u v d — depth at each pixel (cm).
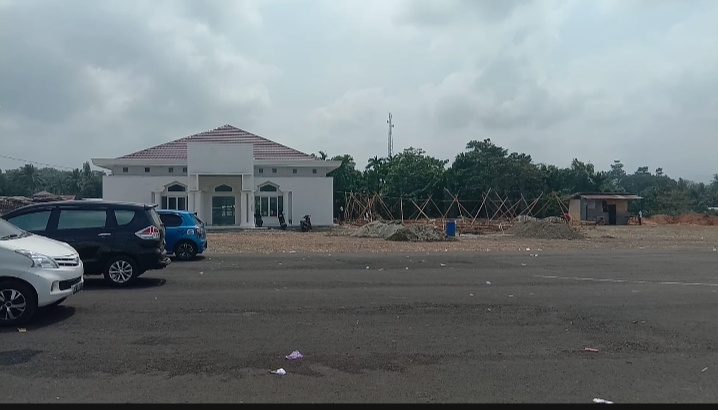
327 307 1131
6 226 1052
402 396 627
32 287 945
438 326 972
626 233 4638
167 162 4662
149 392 631
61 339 856
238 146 4516
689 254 2498
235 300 1200
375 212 6312
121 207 1391
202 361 750
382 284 1462
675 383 680
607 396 632
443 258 2236
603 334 927
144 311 1073
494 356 791
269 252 2470
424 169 7431
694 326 991
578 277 1642
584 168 8562
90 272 1358
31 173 9544
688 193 9712
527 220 4388
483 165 7288
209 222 4731
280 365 737
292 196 4822
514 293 1330
